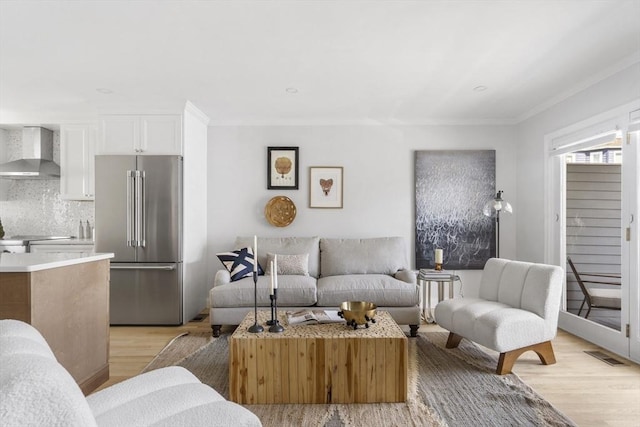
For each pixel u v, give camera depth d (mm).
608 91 3057
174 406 1281
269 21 2281
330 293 3486
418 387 2404
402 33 2438
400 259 4137
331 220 4613
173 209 3869
